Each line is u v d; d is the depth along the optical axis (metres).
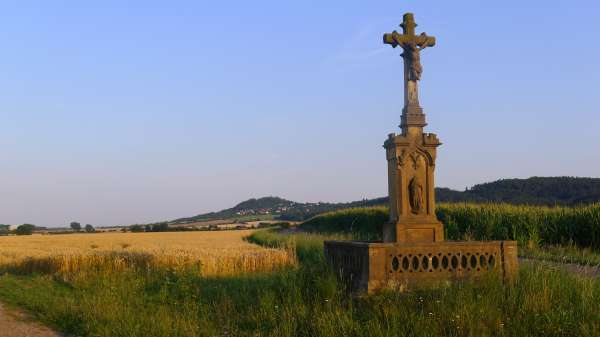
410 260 11.55
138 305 14.69
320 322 10.19
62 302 15.23
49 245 50.38
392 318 9.81
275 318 11.22
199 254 27.94
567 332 9.11
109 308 13.50
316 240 33.78
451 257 11.71
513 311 9.97
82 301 14.98
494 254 11.88
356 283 11.95
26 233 127.75
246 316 12.06
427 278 11.51
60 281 21.39
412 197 12.75
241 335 10.78
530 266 12.30
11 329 12.55
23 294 17.47
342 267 12.80
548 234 27.06
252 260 25.78
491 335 9.23
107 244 52.47
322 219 60.62
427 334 9.24
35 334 12.07
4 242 58.94
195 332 11.20
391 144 12.92
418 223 12.63
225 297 13.88
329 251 13.66
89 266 27.48
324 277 12.59
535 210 29.72
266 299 12.20
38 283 20.36
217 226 137.50
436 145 12.89
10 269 30.20
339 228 51.69
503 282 11.37
